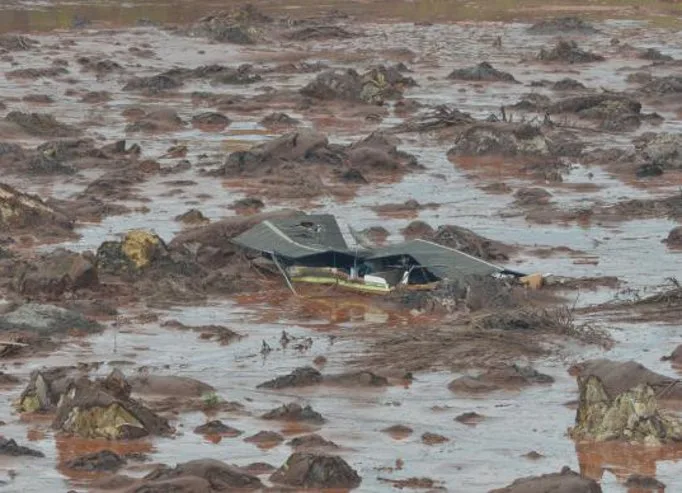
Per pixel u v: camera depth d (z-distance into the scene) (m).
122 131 119.44
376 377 59.69
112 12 194.88
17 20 185.75
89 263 72.06
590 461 51.94
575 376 60.97
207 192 96.81
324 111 131.00
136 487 47.31
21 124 116.56
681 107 135.38
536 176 104.31
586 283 75.12
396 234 85.62
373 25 190.38
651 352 64.12
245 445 52.62
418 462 51.47
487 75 150.00
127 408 53.44
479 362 62.22
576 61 162.88
